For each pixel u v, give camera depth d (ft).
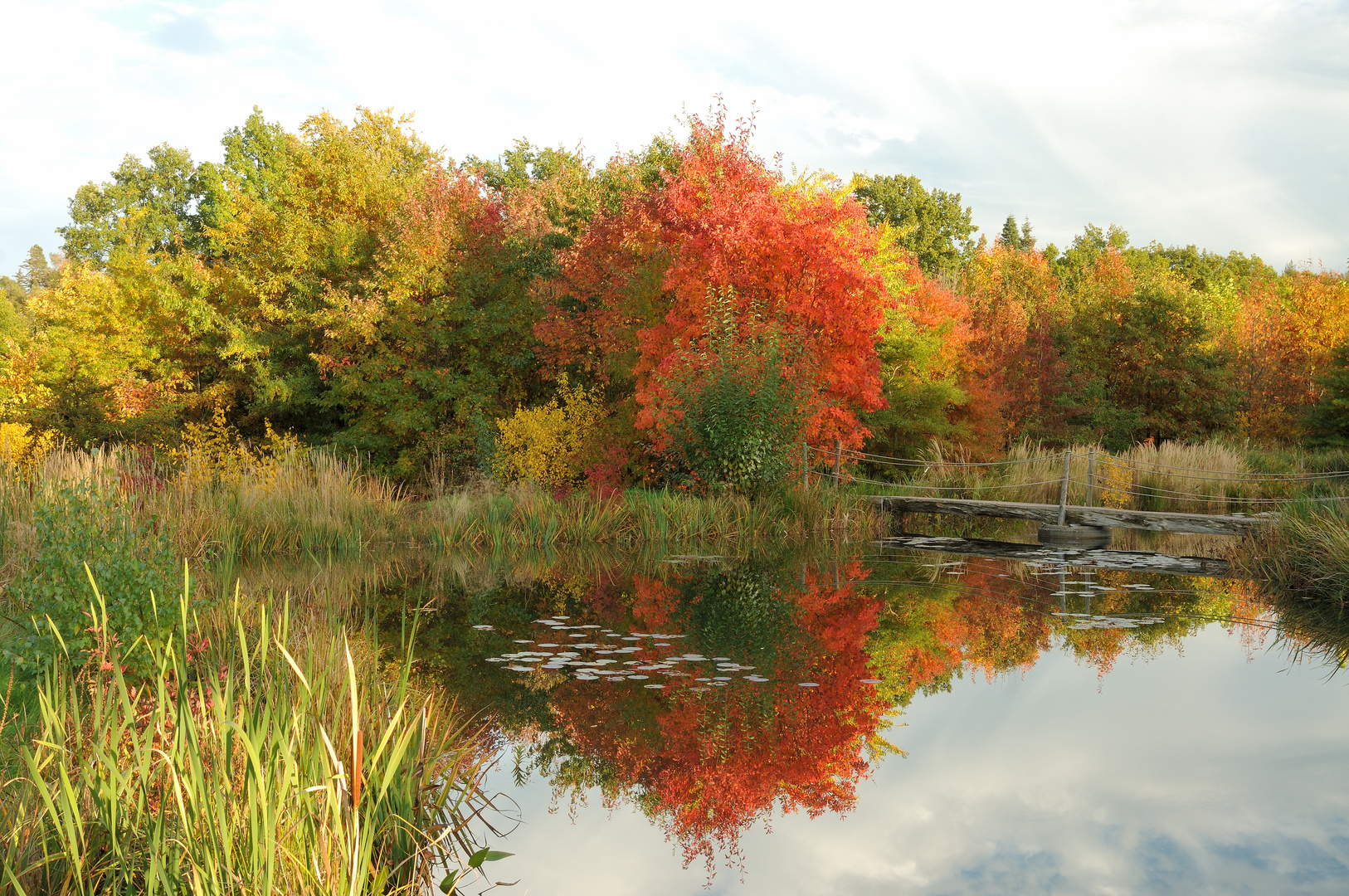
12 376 76.18
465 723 16.56
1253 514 45.80
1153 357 82.89
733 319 45.75
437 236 61.36
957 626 25.59
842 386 48.88
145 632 16.30
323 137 70.49
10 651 15.17
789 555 40.27
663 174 51.96
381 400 59.16
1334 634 24.53
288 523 39.11
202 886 8.34
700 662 21.29
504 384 65.67
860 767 14.87
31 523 21.97
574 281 59.26
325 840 8.91
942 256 143.95
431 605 28.12
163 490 36.78
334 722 12.10
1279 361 88.38
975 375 70.69
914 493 54.34
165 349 74.54
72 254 121.70
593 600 29.30
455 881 10.80
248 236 71.82
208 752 10.82
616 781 14.26
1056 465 55.57
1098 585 32.65
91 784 9.56
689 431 45.16
